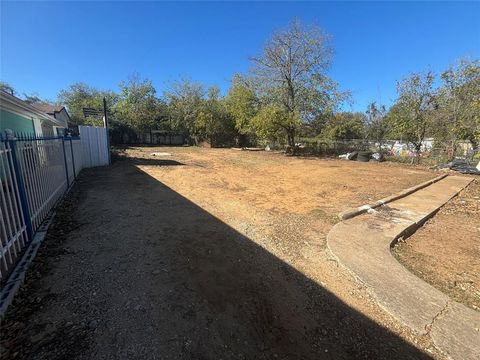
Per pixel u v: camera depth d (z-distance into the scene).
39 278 2.99
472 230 5.11
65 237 4.12
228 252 3.82
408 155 16.59
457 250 4.20
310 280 3.21
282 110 18.84
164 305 2.61
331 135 24.33
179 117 31.97
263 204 6.53
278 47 18.52
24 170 3.85
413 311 2.65
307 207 6.31
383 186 8.87
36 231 4.16
